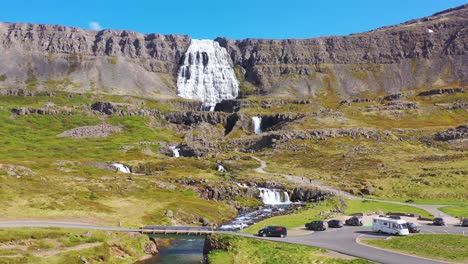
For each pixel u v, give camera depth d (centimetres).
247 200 15638
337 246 6969
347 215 10675
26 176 12219
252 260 6662
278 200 16212
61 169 17388
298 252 6625
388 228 8044
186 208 12225
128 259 7706
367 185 16638
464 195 14350
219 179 18050
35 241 7462
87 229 8338
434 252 6234
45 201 10475
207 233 8644
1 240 7212
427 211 11331
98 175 16512
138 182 14975
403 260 5903
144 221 10275
